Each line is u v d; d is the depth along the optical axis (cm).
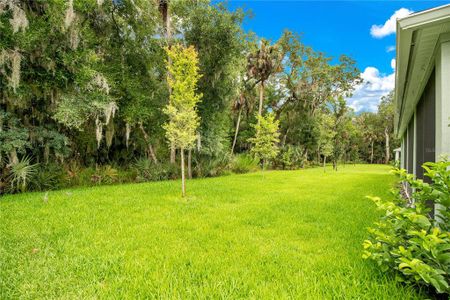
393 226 228
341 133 2780
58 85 898
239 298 218
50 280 250
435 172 217
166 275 259
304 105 2581
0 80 784
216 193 803
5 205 598
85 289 233
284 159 2341
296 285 238
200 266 281
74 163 1096
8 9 736
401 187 1000
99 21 1045
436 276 181
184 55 707
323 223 462
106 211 543
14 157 823
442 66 258
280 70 1977
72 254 313
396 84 392
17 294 226
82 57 888
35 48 823
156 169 1260
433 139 375
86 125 1067
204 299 218
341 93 2636
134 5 1048
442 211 214
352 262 286
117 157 1314
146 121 1247
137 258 304
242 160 1812
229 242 362
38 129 920
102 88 920
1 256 305
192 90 720
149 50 1228
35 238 368
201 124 1427
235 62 1377
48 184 914
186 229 424
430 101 385
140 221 468
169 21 1243
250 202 669
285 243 358
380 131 4241
